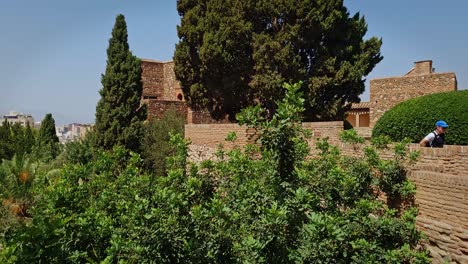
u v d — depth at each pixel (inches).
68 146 847.7
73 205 193.6
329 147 318.7
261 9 696.4
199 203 204.2
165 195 170.4
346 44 733.3
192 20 767.1
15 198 561.6
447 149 324.2
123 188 225.1
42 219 153.8
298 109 186.5
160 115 1047.6
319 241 179.6
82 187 225.0
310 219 182.4
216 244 167.5
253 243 169.3
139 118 857.5
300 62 706.2
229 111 792.9
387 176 281.4
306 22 677.9
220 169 241.3
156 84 1310.3
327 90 710.5
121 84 828.0
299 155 216.2
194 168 222.2
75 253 164.7
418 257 212.4
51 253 147.1
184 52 783.7
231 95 745.6
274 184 194.7
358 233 224.1
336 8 707.4
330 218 184.7
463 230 237.3
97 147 807.7
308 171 235.1
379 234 228.1
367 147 298.4
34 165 738.2
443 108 458.6
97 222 187.5
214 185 235.8
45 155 1027.9
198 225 168.7
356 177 267.9
